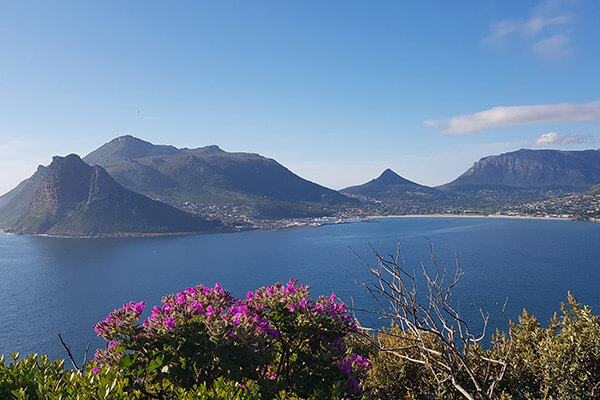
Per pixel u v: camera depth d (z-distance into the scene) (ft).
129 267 538.06
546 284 347.56
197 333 14.58
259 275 453.99
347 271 448.65
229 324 14.32
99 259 614.34
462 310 252.62
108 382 12.03
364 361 18.15
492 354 22.74
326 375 17.04
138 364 14.30
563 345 22.44
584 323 22.88
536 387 22.95
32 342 255.29
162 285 419.33
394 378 24.40
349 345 26.89
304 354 17.47
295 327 17.24
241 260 576.20
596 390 20.89
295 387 16.61
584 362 21.58
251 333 14.17
